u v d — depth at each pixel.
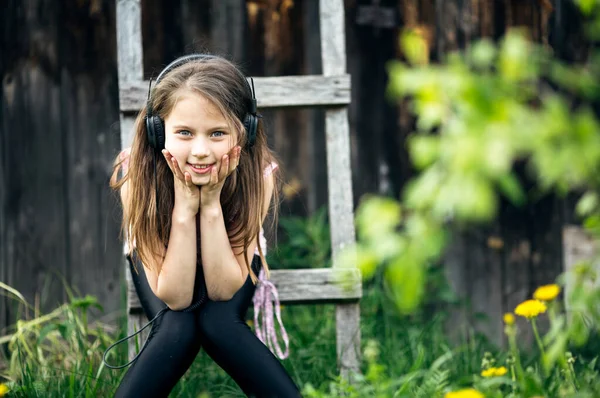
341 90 2.43
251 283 2.03
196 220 1.97
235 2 3.17
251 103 1.92
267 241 2.26
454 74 0.94
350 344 2.38
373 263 1.01
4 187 3.06
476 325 3.21
